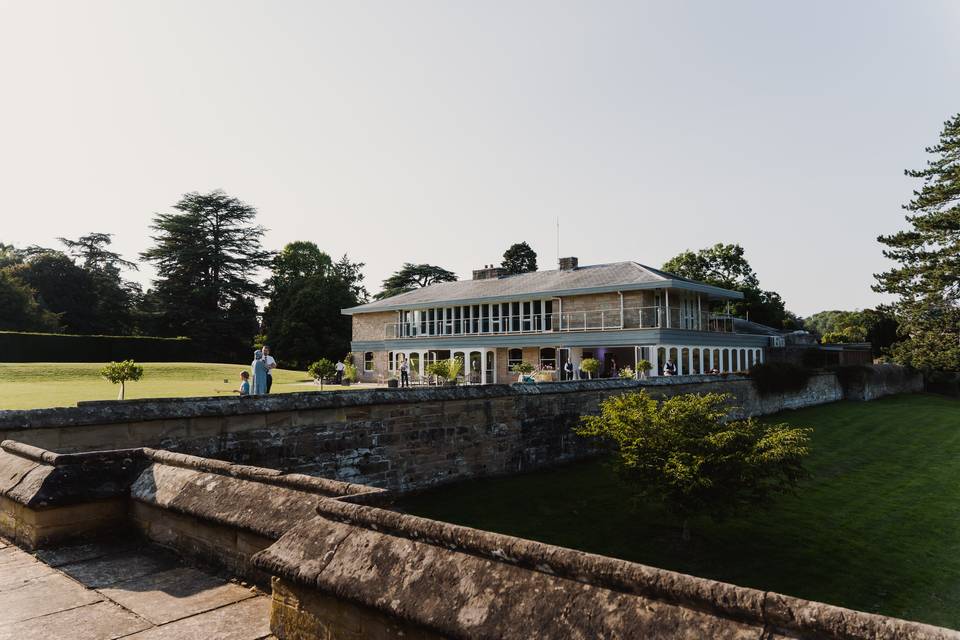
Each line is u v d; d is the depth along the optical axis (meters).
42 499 4.82
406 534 3.06
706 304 38.00
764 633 1.91
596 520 13.57
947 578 11.20
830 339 66.12
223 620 3.57
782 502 15.84
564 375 35.94
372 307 46.06
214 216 65.69
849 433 26.27
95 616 3.61
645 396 13.98
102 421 8.71
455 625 2.49
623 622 2.16
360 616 2.95
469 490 14.54
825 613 1.84
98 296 64.44
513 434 16.27
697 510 12.04
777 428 12.89
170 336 60.03
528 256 77.50
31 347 41.62
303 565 3.23
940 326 41.34
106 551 4.81
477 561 2.73
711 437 12.22
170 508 4.64
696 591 2.09
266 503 4.14
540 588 2.46
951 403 39.78
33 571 4.36
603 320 34.28
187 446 9.77
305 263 72.75
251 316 64.12
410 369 42.38
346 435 12.30
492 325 38.97
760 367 31.00
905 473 19.47
